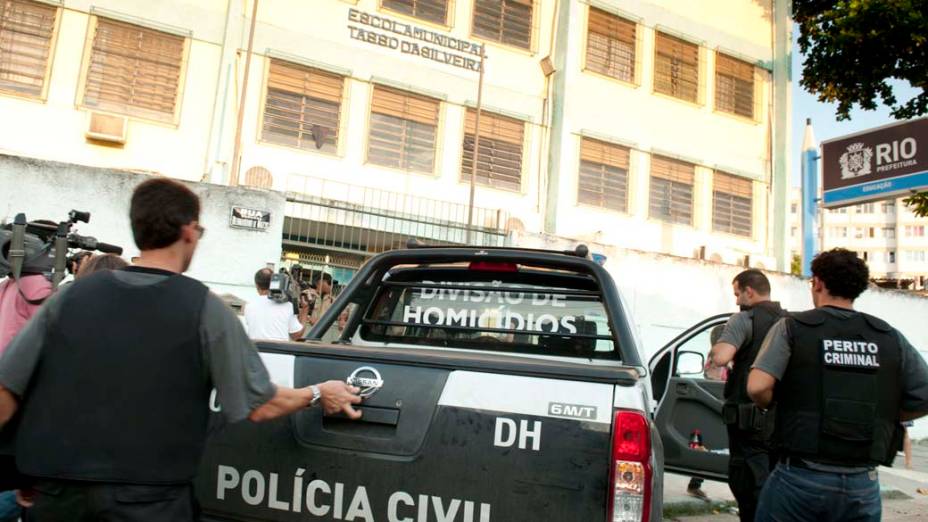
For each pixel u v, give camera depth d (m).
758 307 4.03
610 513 2.16
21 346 1.93
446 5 13.89
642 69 15.88
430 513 2.31
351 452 2.40
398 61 13.27
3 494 3.18
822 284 3.02
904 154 12.20
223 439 2.54
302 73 12.44
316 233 10.26
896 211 85.19
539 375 2.33
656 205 15.80
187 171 11.48
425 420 2.37
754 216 17.31
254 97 11.98
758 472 3.80
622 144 15.30
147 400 1.90
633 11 15.83
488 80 14.18
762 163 17.53
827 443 2.75
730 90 17.30
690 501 6.22
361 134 12.82
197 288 2.04
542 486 2.23
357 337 3.52
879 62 15.52
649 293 11.80
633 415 2.22
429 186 13.33
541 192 14.43
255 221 9.23
